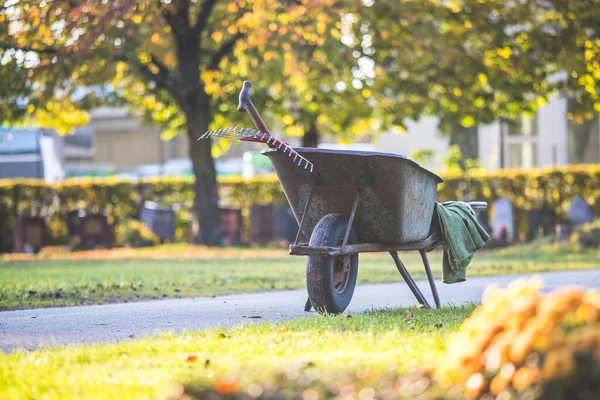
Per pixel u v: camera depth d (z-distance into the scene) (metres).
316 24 24.19
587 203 29.36
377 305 9.93
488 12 26.16
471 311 8.31
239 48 26.19
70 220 30.05
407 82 27.03
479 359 4.02
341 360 5.28
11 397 4.60
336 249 8.06
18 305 10.26
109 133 62.88
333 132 34.44
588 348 3.60
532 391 3.67
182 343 6.17
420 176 8.36
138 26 23.34
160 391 4.52
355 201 8.28
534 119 44.47
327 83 26.52
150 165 60.12
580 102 28.27
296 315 8.75
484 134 45.09
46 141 39.56
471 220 9.14
